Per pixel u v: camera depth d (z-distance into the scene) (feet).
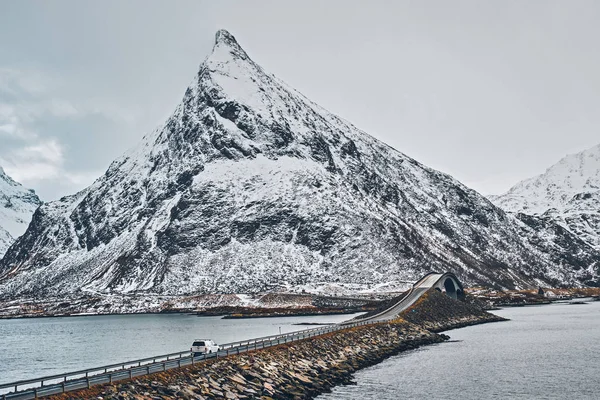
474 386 284.82
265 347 303.89
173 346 498.69
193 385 226.58
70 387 194.49
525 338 479.82
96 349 507.30
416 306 584.40
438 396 264.11
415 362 354.74
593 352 394.32
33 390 184.24
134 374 217.97
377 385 285.84
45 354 488.85
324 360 320.50
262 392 245.45
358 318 553.64
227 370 252.62
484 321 646.33
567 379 301.84
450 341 464.65
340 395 264.72
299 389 263.70
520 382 293.43
